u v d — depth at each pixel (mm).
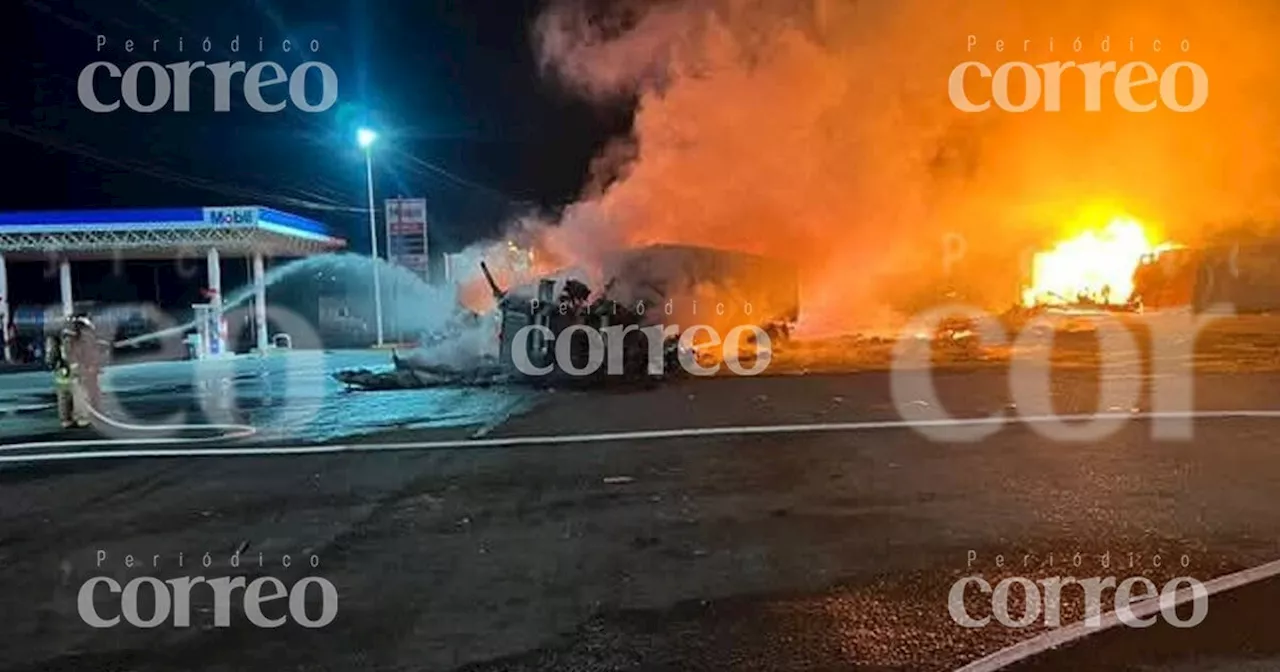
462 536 6172
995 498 6730
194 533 6473
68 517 7039
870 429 9680
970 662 4039
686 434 9711
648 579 5184
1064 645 4195
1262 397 11117
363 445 9750
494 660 4184
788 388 13094
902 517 6285
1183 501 6520
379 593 5109
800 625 4469
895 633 4355
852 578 5098
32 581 5500
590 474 7961
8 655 4402
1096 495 6734
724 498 6961
